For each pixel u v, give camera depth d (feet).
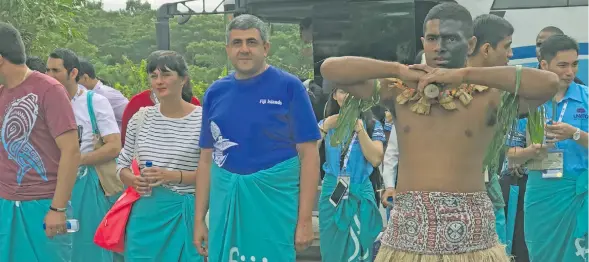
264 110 14.47
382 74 12.13
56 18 41.34
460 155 12.12
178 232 16.60
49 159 15.26
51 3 42.16
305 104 14.52
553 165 18.03
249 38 14.33
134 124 17.06
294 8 30.63
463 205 12.05
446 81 11.79
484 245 12.12
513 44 29.01
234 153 14.65
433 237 12.01
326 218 20.24
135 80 45.39
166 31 33.53
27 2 40.27
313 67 30.25
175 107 16.67
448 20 12.23
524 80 11.56
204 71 39.75
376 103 12.70
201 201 15.79
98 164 19.34
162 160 16.52
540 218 18.54
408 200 12.26
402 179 12.49
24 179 15.17
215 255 14.92
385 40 29.73
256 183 14.53
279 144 14.58
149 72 16.62
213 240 14.94
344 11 30.07
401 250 12.29
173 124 16.65
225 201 14.74
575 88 18.39
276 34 30.66
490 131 12.25
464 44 12.28
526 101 12.05
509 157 18.15
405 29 29.50
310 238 14.71
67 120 15.08
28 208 15.20
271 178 14.52
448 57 12.26
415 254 12.14
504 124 12.11
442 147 12.15
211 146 15.46
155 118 16.81
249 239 14.69
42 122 15.11
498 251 12.26
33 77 15.14
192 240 16.55
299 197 14.70
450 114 12.16
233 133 14.61
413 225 12.15
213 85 15.03
